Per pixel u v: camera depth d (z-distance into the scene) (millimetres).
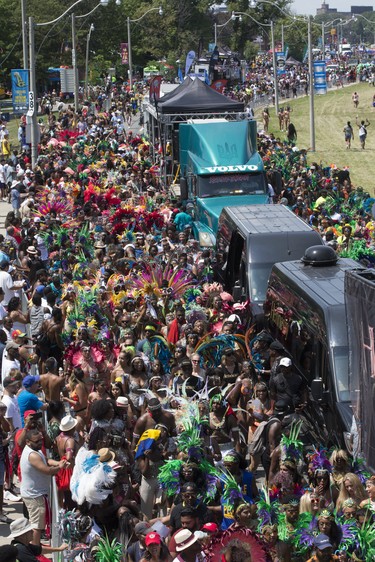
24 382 29688
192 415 27156
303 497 23938
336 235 58812
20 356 34156
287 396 31375
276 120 163000
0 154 97688
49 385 31422
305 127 154250
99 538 22328
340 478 24656
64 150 92688
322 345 31156
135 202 65688
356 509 22797
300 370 33188
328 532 21688
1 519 28109
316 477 24391
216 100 81000
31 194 67125
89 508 23734
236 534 19359
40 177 75000
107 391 31297
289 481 24969
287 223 47281
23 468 25734
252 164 65438
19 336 34312
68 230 54250
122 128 125500
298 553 21812
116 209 59969
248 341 36906
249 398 31922
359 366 25422
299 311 34281
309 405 31375
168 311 40312
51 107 174125
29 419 25875
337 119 162000
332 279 35500
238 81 195375
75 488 23812
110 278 43031
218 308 40438
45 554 25219
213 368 31938
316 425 30516
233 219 48719
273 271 39094
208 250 51312
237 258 47938
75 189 64812
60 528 23578
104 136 107688
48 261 50094
